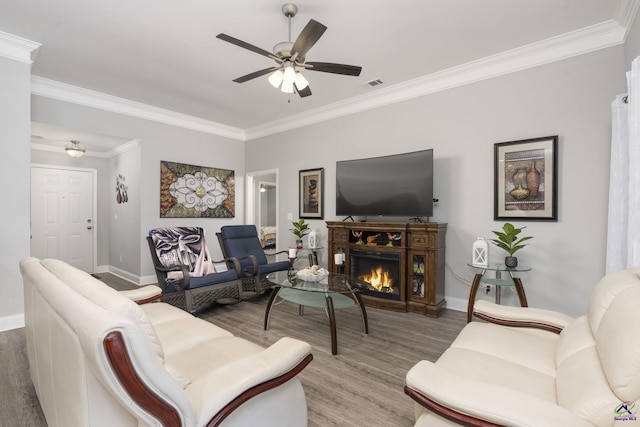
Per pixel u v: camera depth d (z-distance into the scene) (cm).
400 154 383
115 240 575
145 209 486
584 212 288
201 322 196
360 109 443
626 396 87
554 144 300
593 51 284
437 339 278
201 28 278
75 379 103
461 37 293
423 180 365
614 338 101
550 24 273
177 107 486
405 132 401
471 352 154
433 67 353
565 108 298
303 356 133
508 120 328
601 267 281
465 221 355
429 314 339
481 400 94
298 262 513
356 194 419
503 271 307
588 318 145
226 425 110
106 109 441
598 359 113
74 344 102
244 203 619
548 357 148
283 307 370
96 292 108
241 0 241
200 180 551
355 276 406
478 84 346
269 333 290
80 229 578
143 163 483
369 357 242
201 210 553
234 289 359
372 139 432
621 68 272
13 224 295
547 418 86
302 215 518
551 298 304
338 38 293
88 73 366
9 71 292
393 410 177
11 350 248
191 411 93
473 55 326
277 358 125
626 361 90
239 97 442
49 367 134
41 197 539
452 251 364
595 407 91
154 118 492
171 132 514
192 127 540
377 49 313
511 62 323
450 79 362
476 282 299
